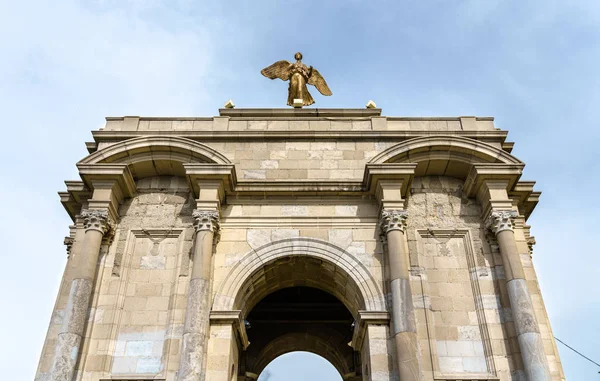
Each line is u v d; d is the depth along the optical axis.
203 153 19.42
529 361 16.12
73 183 19.70
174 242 19.19
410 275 18.33
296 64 26.50
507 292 17.89
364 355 18.33
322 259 18.64
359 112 23.00
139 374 16.69
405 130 21.00
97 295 17.94
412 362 15.88
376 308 17.66
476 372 16.89
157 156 19.75
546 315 18.00
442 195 20.16
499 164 19.12
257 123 22.00
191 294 17.02
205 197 18.78
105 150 19.41
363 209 19.59
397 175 18.98
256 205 19.67
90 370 16.75
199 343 16.28
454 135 20.00
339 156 20.83
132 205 19.86
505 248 18.06
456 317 17.84
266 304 26.64
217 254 18.70
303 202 19.72
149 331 17.55
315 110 22.91
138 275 18.52
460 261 18.89
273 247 18.81
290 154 20.88
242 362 25.61
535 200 20.45
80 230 19.39
